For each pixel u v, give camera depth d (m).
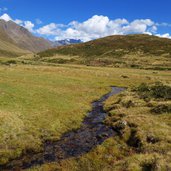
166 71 126.19
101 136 28.78
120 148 25.08
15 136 26.20
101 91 62.28
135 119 32.38
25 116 32.31
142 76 95.75
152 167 19.08
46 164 21.45
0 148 23.66
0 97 39.81
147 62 168.38
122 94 55.66
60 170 20.47
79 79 77.88
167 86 53.84
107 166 20.75
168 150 22.72
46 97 45.22
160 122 31.17
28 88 51.84
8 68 88.00
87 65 156.25
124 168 19.44
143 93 51.31
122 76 95.19
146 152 22.55
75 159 22.55
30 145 25.06
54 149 25.16
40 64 132.25
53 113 35.59
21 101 39.56
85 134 29.98
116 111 39.25
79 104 44.41
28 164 21.84
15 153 23.34
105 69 123.12
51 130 29.48
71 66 131.12
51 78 72.44
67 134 29.88
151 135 26.28
